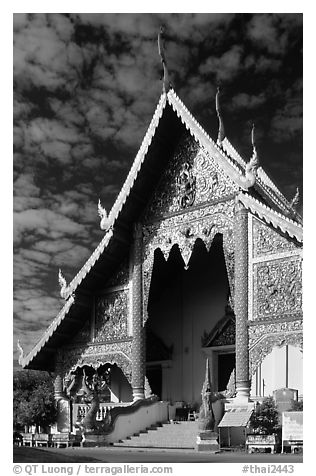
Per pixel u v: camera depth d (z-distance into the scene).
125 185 22.72
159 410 22.44
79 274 23.75
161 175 23.22
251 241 20.20
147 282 23.08
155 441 20.20
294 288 19.06
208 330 26.69
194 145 22.41
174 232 22.48
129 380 22.92
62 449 18.78
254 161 20.55
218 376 26.06
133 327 23.11
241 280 20.06
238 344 19.73
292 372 21.95
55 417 24.39
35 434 21.50
